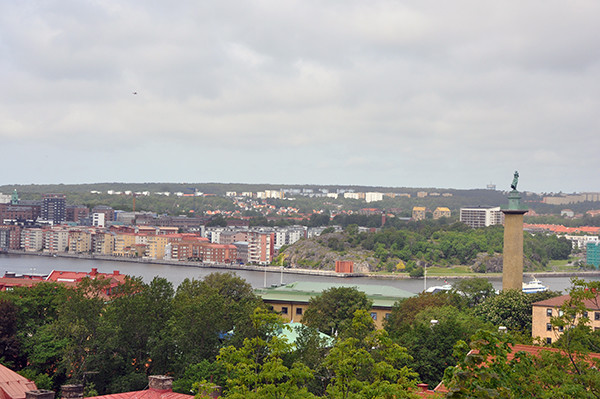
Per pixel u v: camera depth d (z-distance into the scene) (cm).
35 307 14088
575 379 5959
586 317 6819
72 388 7294
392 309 19500
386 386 6066
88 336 12094
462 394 3625
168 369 11775
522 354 4575
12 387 7556
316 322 17162
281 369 6531
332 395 6688
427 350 11350
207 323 12181
